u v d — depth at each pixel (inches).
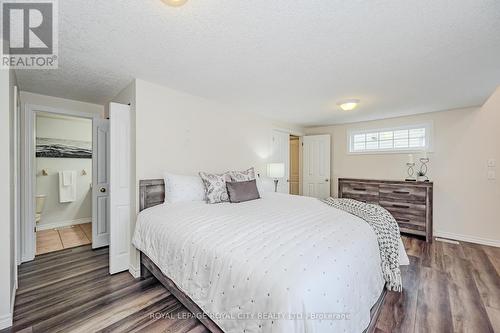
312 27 60.7
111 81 99.0
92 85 103.7
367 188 165.5
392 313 69.9
